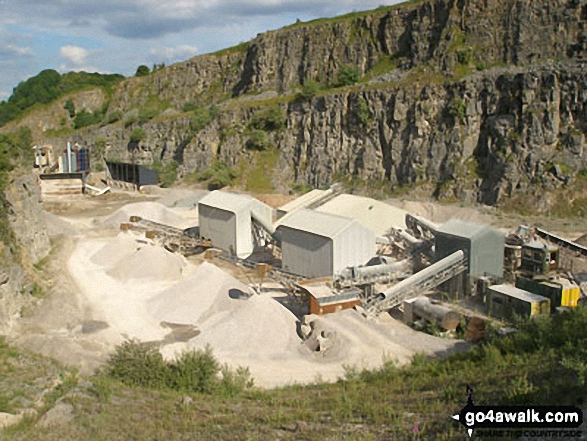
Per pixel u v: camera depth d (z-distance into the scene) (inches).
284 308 1830.7
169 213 3722.9
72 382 1285.7
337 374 1486.2
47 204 4512.8
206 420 1046.4
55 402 1160.8
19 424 1040.2
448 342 1658.5
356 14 5964.6
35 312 1946.4
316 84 4909.0
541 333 1376.7
